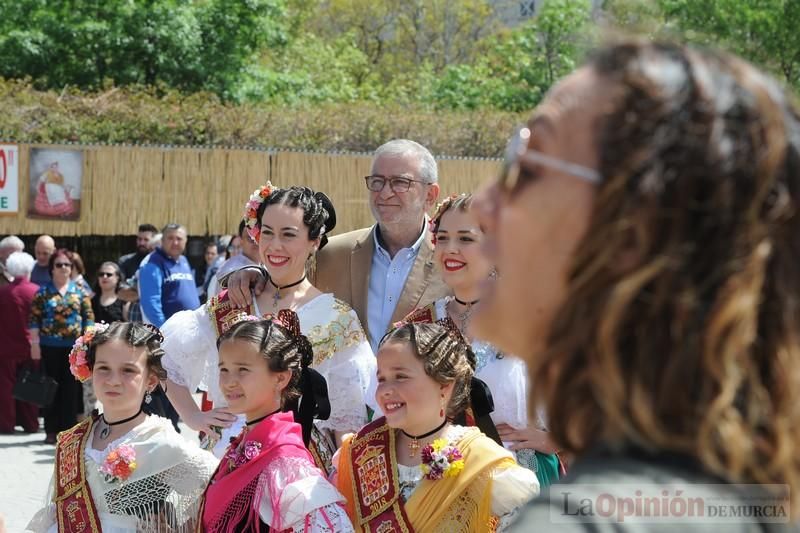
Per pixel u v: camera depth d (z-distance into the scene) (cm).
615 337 87
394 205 431
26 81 1461
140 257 1087
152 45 1823
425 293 431
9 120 1229
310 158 1262
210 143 1298
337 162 1269
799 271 88
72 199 1197
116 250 1268
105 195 1208
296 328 349
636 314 87
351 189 1273
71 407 881
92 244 1259
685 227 86
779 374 87
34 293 916
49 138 1234
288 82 2153
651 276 85
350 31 2986
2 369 923
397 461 318
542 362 93
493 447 308
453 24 3008
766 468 88
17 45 1761
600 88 93
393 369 313
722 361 85
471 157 1360
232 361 330
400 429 323
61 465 364
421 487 306
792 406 87
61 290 891
